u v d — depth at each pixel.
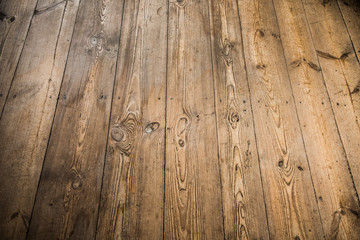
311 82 0.67
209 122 0.59
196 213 0.51
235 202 0.53
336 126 0.62
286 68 0.68
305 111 0.63
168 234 0.49
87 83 0.60
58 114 0.56
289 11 0.77
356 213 0.54
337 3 0.79
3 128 0.53
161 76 0.63
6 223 0.46
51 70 0.60
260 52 0.69
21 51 0.61
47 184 0.50
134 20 0.69
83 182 0.51
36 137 0.53
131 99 0.60
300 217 0.53
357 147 0.61
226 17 0.73
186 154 0.56
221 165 0.55
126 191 0.51
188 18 0.71
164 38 0.67
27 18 0.65
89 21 0.67
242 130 0.59
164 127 0.58
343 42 0.74
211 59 0.66
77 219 0.48
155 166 0.54
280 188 0.55
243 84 0.64
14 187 0.48
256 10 0.75
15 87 0.57
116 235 0.48
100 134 0.55
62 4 0.68
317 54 0.71
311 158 0.59
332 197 0.55
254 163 0.56
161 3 0.72
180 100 0.61
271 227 0.52
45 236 0.46
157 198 0.52
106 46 0.64
